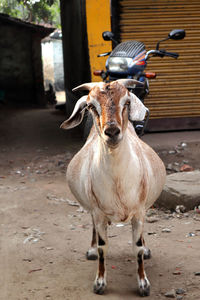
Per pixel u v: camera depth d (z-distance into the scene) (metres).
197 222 5.13
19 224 5.45
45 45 35.06
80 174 3.69
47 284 3.80
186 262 4.07
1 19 21.56
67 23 13.70
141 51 5.79
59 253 4.50
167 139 8.70
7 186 7.27
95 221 3.47
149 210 5.71
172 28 8.99
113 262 4.21
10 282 3.86
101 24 8.81
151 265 4.08
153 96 9.21
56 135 11.90
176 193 5.59
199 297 3.42
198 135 8.90
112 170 3.17
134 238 3.47
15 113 18.84
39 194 6.70
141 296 3.50
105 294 3.57
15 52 22.09
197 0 8.95
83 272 4.03
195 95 9.28
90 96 3.00
